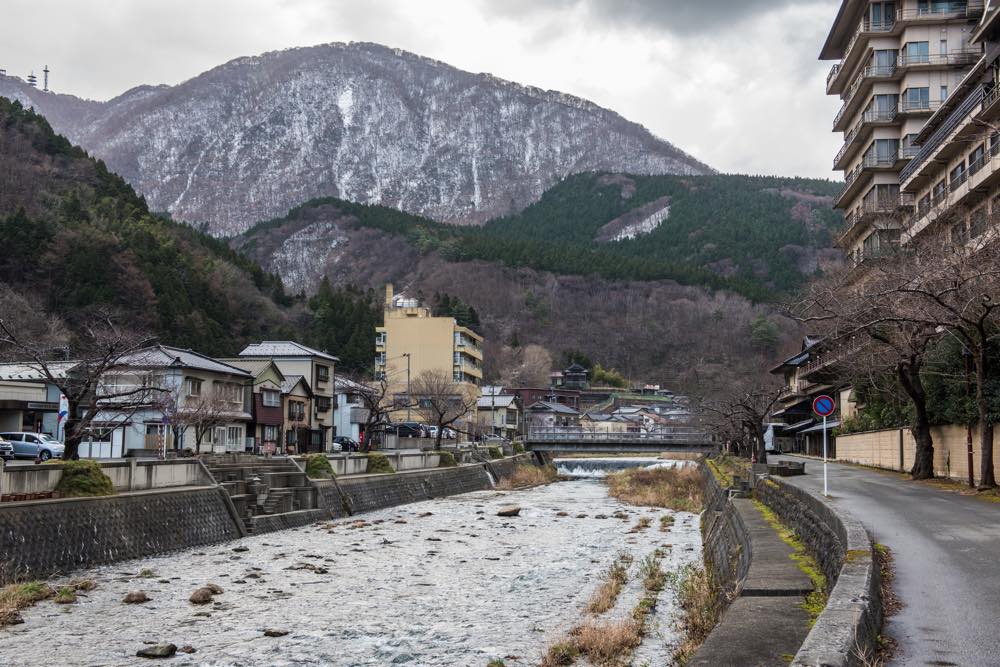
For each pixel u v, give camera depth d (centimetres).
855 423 5291
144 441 5200
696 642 1334
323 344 10462
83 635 1633
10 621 1716
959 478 3200
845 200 6844
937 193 4838
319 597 2027
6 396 5122
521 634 1655
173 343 7581
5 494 2230
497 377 14875
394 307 11300
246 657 1495
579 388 15438
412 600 1998
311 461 4069
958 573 1162
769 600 1060
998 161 3650
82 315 6856
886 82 6006
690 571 2214
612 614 1789
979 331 2572
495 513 4256
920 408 3212
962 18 5709
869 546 1066
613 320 17150
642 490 5541
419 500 5016
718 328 15562
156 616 1802
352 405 8400
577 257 19225
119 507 2550
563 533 3375
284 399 6806
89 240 7831
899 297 2897
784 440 8650
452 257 19388
